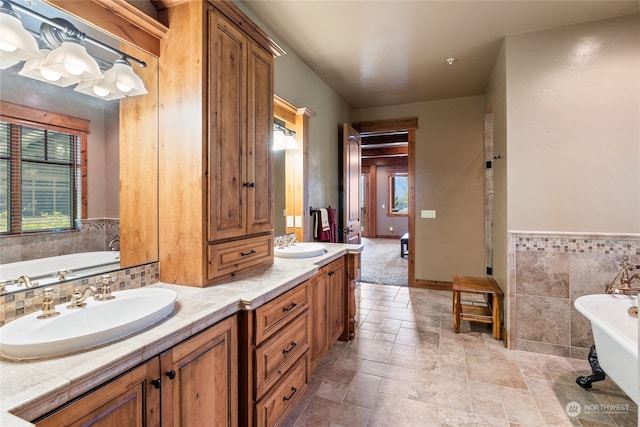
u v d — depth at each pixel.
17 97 1.18
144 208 1.56
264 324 1.46
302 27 2.61
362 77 3.66
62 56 1.23
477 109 4.31
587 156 2.53
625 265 2.21
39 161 1.22
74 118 1.34
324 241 3.41
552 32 2.61
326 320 2.34
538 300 2.63
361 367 2.37
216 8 1.59
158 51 1.59
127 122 1.51
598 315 1.95
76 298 1.15
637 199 2.43
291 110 2.92
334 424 1.75
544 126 2.63
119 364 0.87
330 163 4.03
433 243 4.55
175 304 1.29
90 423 0.80
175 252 1.57
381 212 10.94
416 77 3.67
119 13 1.42
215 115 1.57
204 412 1.20
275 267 1.98
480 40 2.83
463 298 4.10
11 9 1.12
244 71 1.80
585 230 2.54
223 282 1.62
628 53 2.44
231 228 1.70
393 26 2.60
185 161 1.54
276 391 1.57
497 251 3.18
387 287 4.65
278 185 2.89
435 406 1.91
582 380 2.11
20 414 0.66
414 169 4.63
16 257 1.14
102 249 1.41
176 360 1.07
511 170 2.72
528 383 2.16
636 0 2.25
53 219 1.26
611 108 2.48
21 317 1.04
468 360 2.48
